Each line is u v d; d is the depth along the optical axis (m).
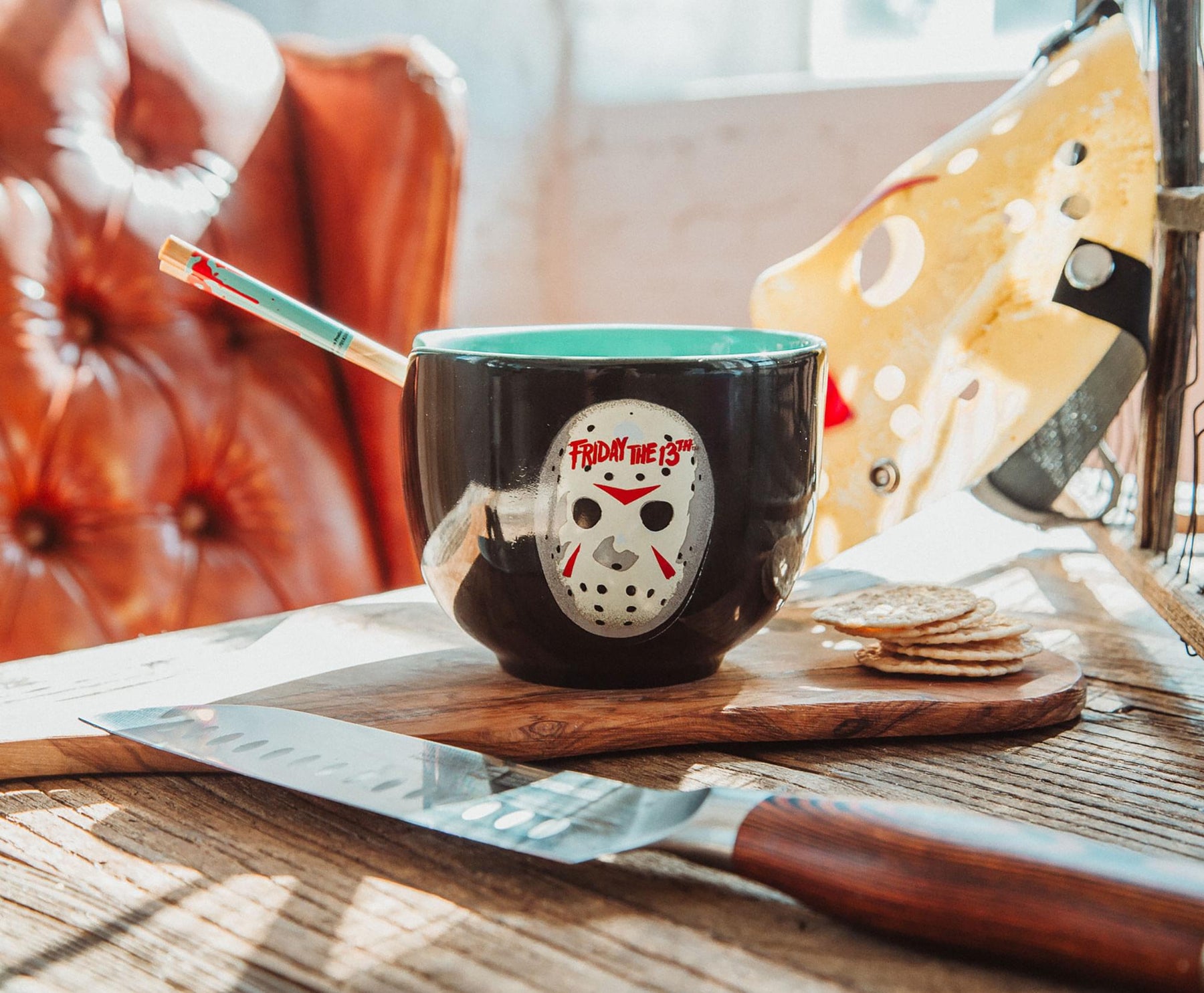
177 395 0.98
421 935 0.42
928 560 0.76
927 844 0.42
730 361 0.52
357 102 1.04
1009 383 0.68
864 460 0.71
